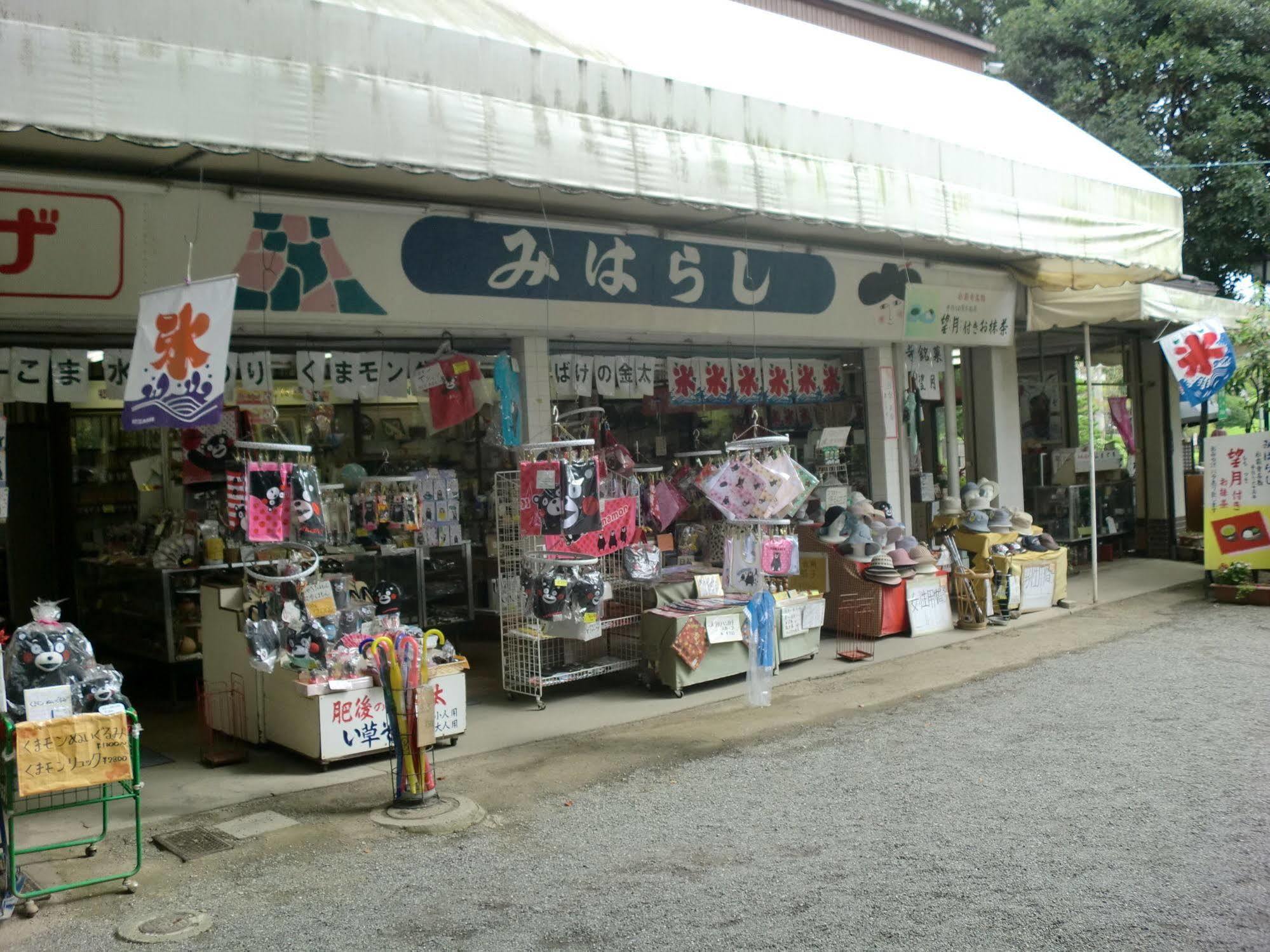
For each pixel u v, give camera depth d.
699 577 8.39
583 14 7.31
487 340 8.54
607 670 8.05
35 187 5.97
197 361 4.80
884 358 11.06
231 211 6.66
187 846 5.09
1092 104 18.38
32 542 9.48
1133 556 15.10
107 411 9.41
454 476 9.71
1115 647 9.07
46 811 4.85
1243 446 10.98
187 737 7.18
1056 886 4.25
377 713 6.40
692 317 9.16
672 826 5.18
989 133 9.62
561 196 7.68
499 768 6.28
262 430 7.88
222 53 4.83
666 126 6.48
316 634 6.28
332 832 5.25
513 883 4.54
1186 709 6.93
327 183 7.05
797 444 11.16
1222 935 3.76
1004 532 11.06
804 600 8.86
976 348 12.41
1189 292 12.91
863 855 4.69
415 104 5.41
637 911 4.19
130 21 4.59
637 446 10.04
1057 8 19.34
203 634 7.18
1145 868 4.40
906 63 11.55
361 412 9.50
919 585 10.01
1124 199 10.21
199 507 8.36
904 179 7.96
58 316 6.17
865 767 6.02
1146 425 15.02
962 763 6.00
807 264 9.91
